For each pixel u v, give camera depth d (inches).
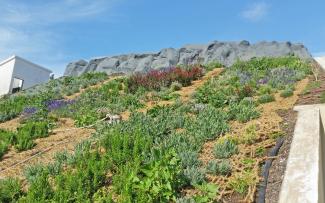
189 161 390.6
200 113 593.3
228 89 743.1
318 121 455.8
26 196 373.4
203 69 1078.4
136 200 313.9
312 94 621.0
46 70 1835.6
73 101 888.3
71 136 593.6
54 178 409.4
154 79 933.2
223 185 346.3
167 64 1691.7
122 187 352.5
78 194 347.6
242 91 704.4
